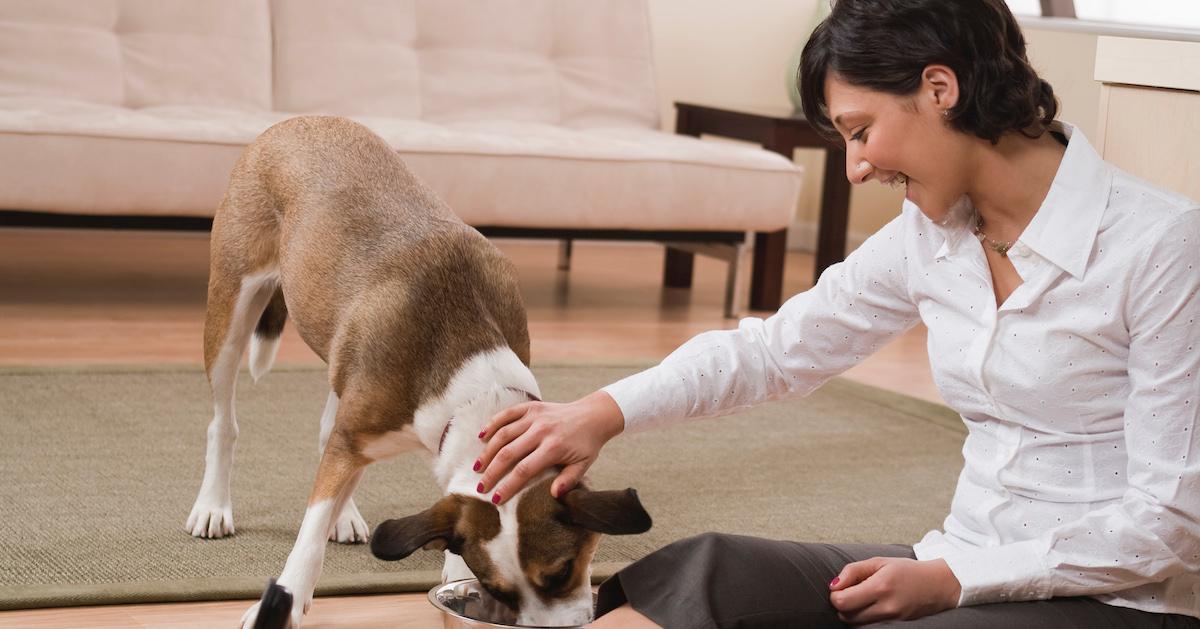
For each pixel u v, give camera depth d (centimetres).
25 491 240
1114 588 137
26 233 534
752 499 273
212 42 467
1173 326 132
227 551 219
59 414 292
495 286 202
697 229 473
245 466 267
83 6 449
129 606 196
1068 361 139
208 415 302
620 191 452
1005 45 130
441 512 167
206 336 230
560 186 443
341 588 209
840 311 165
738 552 141
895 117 133
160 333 383
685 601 135
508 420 167
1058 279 138
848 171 140
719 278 582
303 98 481
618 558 231
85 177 382
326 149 222
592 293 512
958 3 129
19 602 191
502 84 512
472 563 166
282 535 229
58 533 221
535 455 161
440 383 185
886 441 329
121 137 385
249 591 203
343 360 196
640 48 542
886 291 161
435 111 502
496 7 518
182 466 263
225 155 397
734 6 654
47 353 346
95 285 448
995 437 149
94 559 211
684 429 324
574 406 165
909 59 130
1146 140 195
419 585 214
